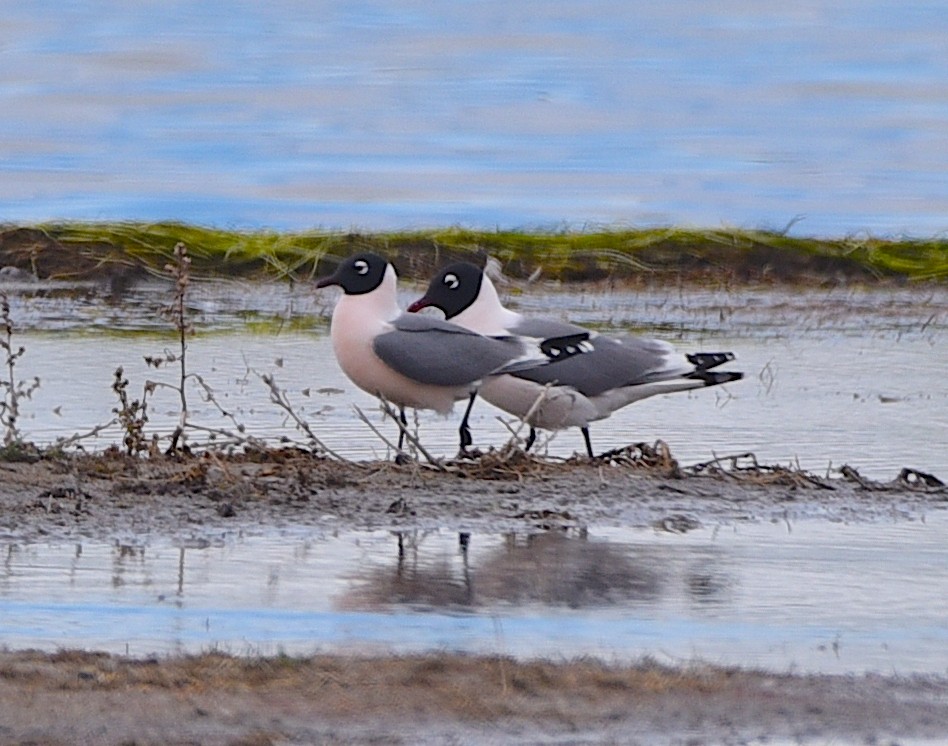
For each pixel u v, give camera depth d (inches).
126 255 977.5
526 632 403.5
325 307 928.9
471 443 596.1
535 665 380.2
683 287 1023.0
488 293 622.2
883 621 418.9
